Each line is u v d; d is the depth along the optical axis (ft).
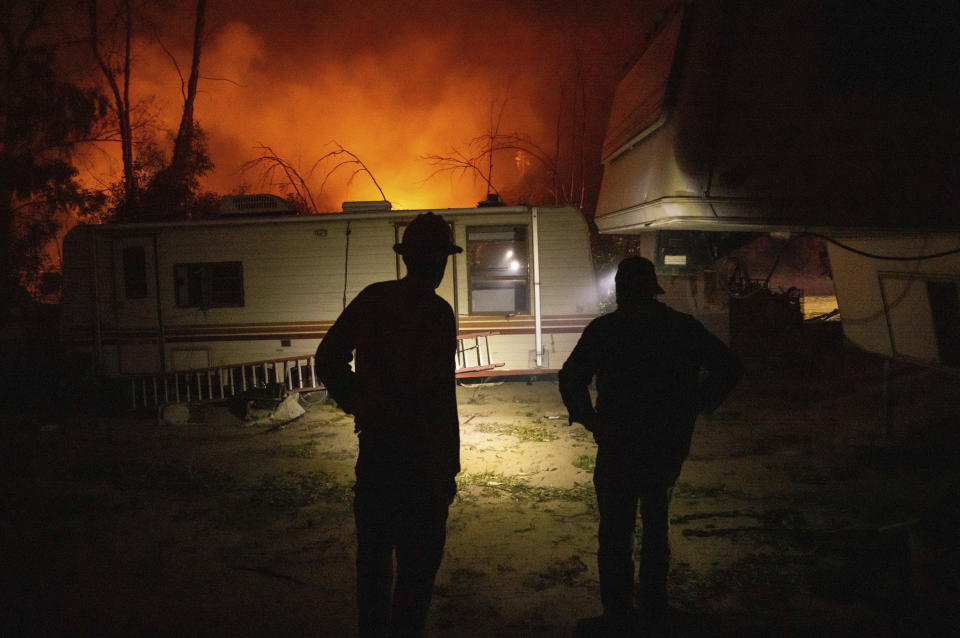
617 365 10.28
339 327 9.02
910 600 11.16
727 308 37.06
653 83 15.78
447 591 12.78
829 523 15.40
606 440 10.32
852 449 21.47
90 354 34.88
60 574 14.02
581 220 32.50
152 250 34.42
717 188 13.94
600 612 11.80
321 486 19.67
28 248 53.78
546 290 32.81
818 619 11.19
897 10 13.41
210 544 15.57
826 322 37.68
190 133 59.00
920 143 13.69
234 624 11.76
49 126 51.88
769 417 26.30
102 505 18.40
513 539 15.31
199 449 24.67
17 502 18.66
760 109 13.80
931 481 17.92
